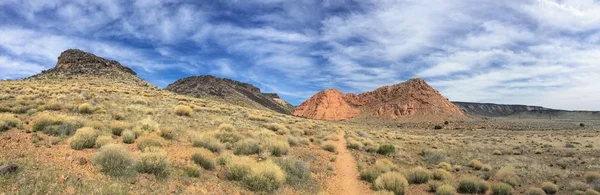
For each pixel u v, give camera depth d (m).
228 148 17.56
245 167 12.07
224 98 113.69
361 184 14.86
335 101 174.25
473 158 25.38
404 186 14.01
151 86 74.25
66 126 15.42
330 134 31.72
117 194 8.38
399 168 19.23
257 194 10.87
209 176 11.60
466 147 34.66
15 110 20.45
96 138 13.70
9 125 15.06
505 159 25.17
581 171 20.20
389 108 158.50
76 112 22.56
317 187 13.17
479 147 34.34
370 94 182.50
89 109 23.03
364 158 21.08
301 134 28.66
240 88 171.00
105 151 10.38
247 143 17.23
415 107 153.12
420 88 166.00
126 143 14.59
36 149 11.47
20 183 8.04
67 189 8.17
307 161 17.31
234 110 44.06
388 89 178.50
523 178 17.97
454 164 22.56
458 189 15.05
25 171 8.83
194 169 11.33
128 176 9.69
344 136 34.59
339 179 15.16
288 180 12.78
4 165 8.79
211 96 109.50
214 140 16.88
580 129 84.75
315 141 25.34
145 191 9.07
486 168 20.67
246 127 26.75
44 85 44.97
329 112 167.00
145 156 10.76
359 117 159.50
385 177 14.48
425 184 15.75
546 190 15.27
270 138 20.19
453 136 58.53
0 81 49.31
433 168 20.36
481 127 98.62
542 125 101.44
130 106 28.50
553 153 29.67
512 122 115.62
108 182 9.02
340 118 163.12
